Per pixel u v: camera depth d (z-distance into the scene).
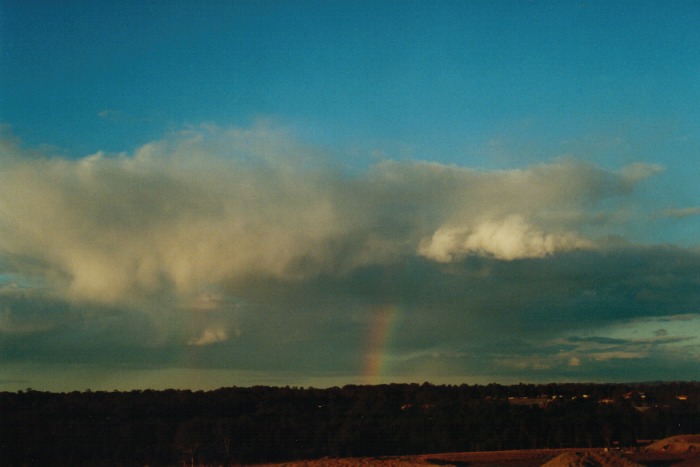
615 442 68.44
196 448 62.78
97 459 60.03
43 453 58.66
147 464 61.31
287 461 62.47
